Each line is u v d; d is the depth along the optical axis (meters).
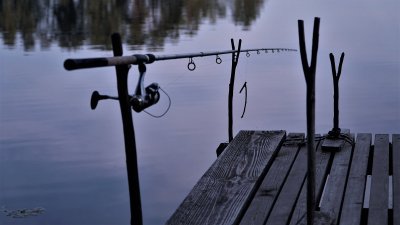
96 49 18.45
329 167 4.71
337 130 5.17
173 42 19.91
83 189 7.12
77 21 25.97
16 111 10.89
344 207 3.81
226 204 3.79
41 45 19.33
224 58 16.50
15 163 8.06
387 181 4.23
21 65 15.66
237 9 30.47
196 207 3.77
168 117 10.47
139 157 8.24
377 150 4.96
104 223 6.22
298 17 26.42
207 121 10.16
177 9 30.22
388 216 3.83
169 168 7.84
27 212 6.46
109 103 11.64
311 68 2.95
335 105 5.21
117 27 24.08
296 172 4.42
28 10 29.31
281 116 10.48
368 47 17.53
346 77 13.55
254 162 4.55
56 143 9.02
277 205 3.84
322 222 3.58
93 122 10.22
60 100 11.67
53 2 32.84
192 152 8.52
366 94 11.85
